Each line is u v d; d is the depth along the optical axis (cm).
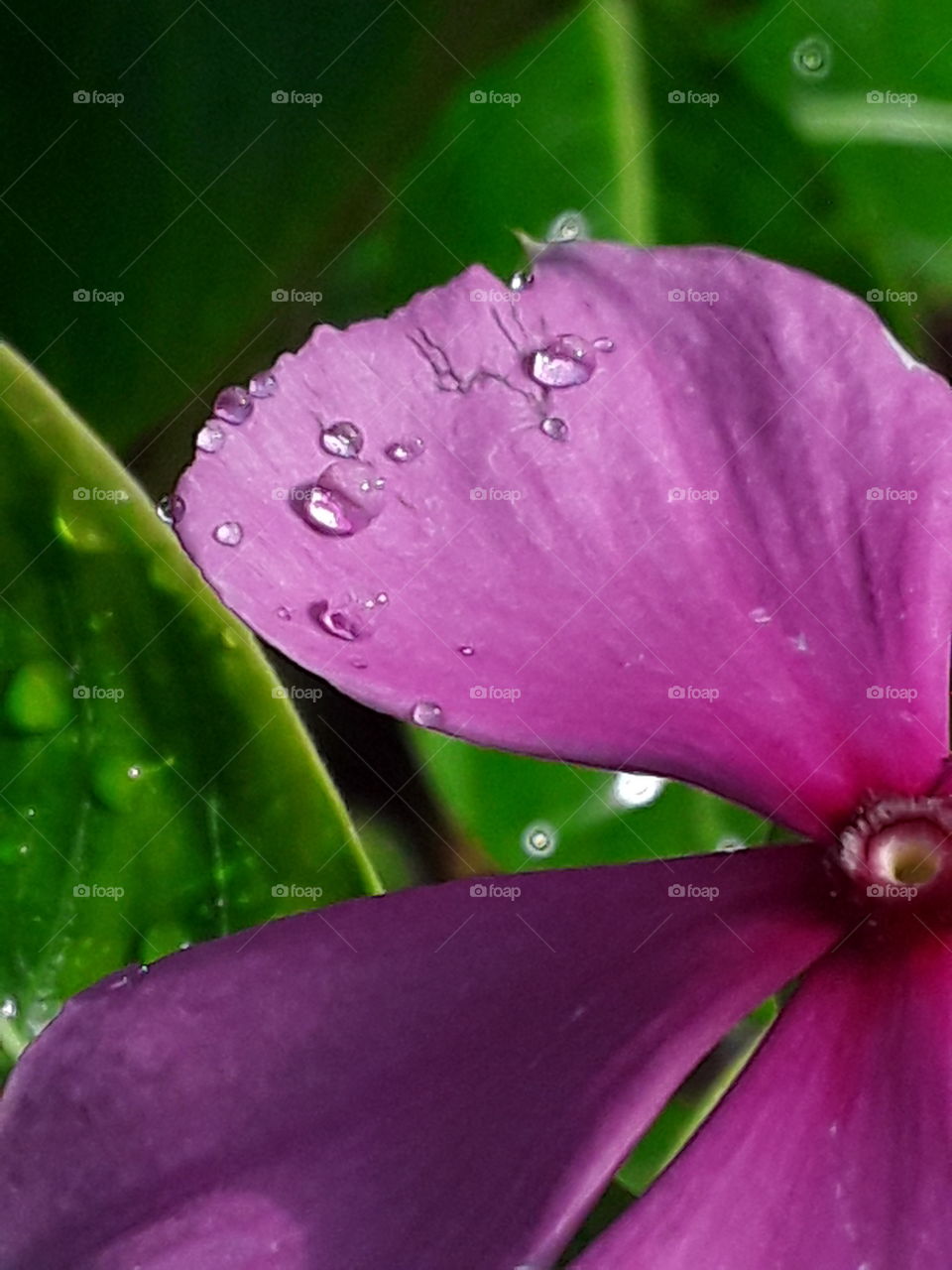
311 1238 12
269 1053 12
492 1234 12
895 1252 12
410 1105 12
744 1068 12
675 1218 12
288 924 12
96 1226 12
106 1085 12
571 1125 12
